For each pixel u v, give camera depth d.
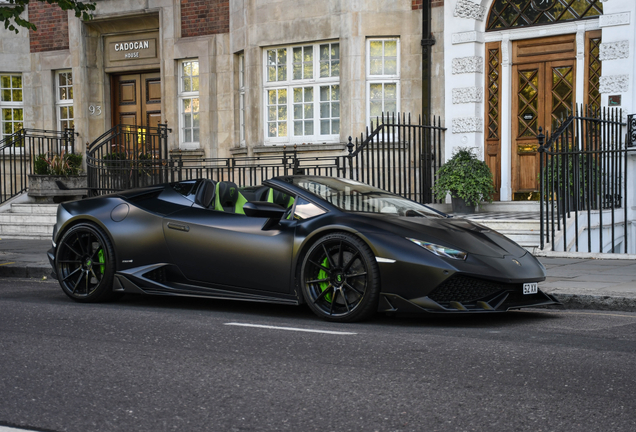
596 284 6.54
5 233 12.97
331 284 5.36
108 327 5.11
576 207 9.14
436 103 12.95
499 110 12.41
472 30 12.40
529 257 5.64
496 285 5.16
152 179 13.91
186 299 6.68
